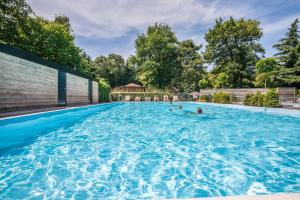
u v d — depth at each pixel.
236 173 3.76
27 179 3.34
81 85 18.44
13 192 2.88
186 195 2.91
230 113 14.40
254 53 36.94
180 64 43.97
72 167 3.95
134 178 3.49
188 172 3.80
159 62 42.84
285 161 4.45
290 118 11.16
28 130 7.45
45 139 6.30
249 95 16.81
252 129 8.45
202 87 37.06
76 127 8.68
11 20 15.05
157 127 8.92
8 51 8.53
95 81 22.80
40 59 11.37
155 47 42.78
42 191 2.93
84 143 5.88
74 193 2.90
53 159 4.41
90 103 21.12
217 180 3.45
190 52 47.19
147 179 3.46
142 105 23.19
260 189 3.12
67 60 22.03
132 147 5.53
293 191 3.05
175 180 3.43
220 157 4.73
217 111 15.73
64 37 21.73
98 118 11.92
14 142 5.89
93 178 3.45
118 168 3.95
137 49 45.41
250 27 36.22
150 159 4.53
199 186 3.21
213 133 7.61
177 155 4.85
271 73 26.59
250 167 4.08
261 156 4.81
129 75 59.19
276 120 11.08
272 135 7.29
